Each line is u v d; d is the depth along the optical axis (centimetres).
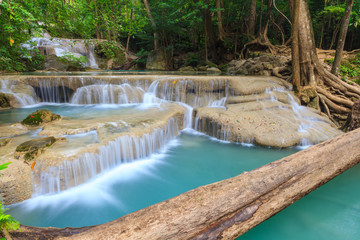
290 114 599
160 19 1766
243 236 237
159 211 179
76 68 1448
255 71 1138
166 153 477
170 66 1861
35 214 273
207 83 702
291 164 262
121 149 400
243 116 570
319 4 1795
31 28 684
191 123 636
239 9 1827
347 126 584
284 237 234
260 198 229
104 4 859
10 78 745
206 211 191
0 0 405
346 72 941
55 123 466
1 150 327
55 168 307
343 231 241
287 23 1903
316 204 286
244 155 467
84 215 278
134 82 756
